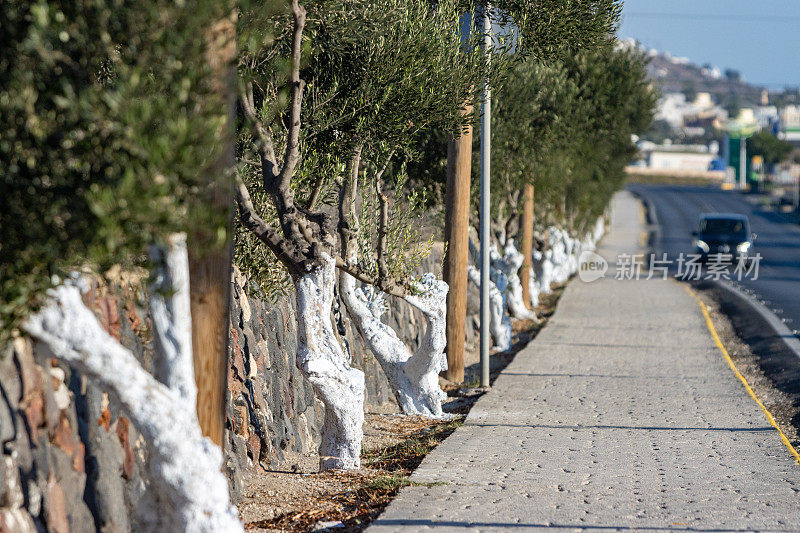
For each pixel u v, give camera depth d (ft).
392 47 60.64
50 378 35.40
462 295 106.22
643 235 440.04
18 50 28.45
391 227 76.02
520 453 66.69
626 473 60.64
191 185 28.53
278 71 56.13
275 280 68.69
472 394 99.25
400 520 47.09
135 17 28.02
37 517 32.76
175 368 33.35
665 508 51.21
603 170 243.60
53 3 27.94
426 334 84.79
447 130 68.39
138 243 28.17
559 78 134.72
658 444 70.79
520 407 87.25
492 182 130.21
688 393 95.40
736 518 49.14
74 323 29.71
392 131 62.85
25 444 32.71
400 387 87.86
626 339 139.54
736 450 68.90
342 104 61.77
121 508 38.83
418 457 67.97
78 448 36.68
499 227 155.02
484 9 82.17
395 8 60.54
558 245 240.73
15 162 28.30
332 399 61.16
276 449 65.41
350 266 69.10
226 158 35.88
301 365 59.72
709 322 161.38
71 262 28.81
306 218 59.06
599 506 51.21
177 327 33.24
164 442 31.42
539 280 223.71
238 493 54.29
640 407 87.35
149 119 26.84
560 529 45.85
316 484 58.59
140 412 31.14
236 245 64.28
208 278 38.19
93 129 27.96
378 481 57.41
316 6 54.70
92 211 27.25
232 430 57.26
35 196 28.37
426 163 115.03
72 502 35.24
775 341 136.56
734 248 288.71
